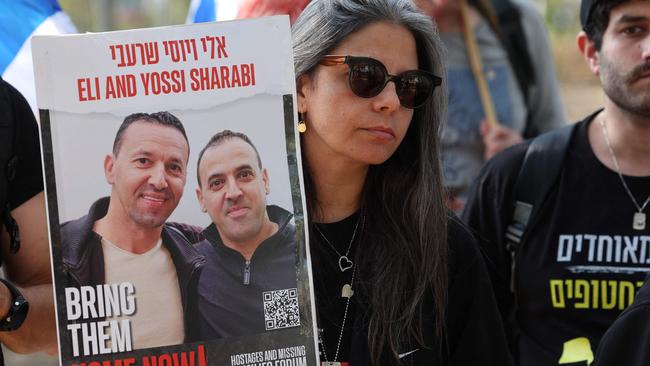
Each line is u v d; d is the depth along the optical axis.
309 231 2.43
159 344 2.15
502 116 4.54
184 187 2.17
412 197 2.44
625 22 2.99
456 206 4.48
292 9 3.29
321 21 2.31
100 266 2.14
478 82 4.53
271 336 2.17
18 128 2.39
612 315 2.99
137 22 11.52
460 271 2.48
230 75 2.18
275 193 2.19
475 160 4.52
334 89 2.29
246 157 2.18
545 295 3.05
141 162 2.15
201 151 2.17
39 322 2.44
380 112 2.28
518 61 4.59
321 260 2.43
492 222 3.17
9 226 2.39
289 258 2.18
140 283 2.15
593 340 2.97
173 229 2.17
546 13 12.41
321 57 2.30
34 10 3.22
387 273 2.38
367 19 2.30
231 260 2.18
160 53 2.16
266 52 2.18
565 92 11.29
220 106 2.17
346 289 2.41
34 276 2.48
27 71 3.16
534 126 4.69
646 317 2.20
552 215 3.08
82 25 10.30
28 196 2.43
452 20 4.53
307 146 2.41
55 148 2.13
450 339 2.48
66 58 2.13
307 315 2.18
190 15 4.19
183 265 2.16
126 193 2.15
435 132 2.46
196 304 2.16
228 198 2.18
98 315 2.14
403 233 2.42
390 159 2.47
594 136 3.14
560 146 3.13
